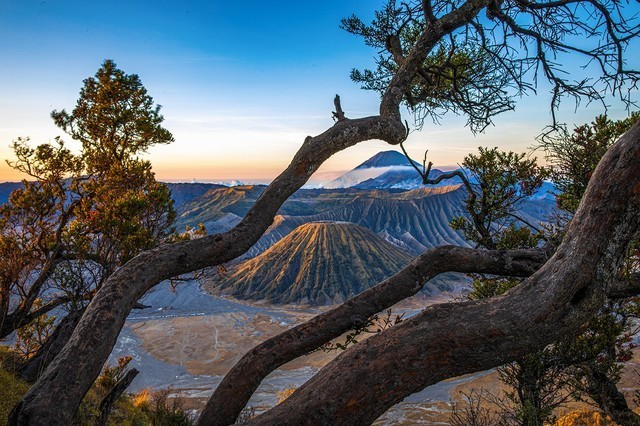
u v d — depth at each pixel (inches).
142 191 445.7
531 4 135.9
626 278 101.4
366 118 99.3
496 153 226.2
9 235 405.4
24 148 450.6
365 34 185.6
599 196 61.7
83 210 412.5
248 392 82.7
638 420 267.3
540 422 245.0
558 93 154.9
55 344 335.3
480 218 223.8
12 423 49.0
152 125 514.9
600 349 234.4
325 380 55.0
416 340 55.6
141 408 458.6
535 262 91.5
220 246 76.2
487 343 54.6
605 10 132.4
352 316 89.4
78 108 501.7
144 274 67.9
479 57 172.1
